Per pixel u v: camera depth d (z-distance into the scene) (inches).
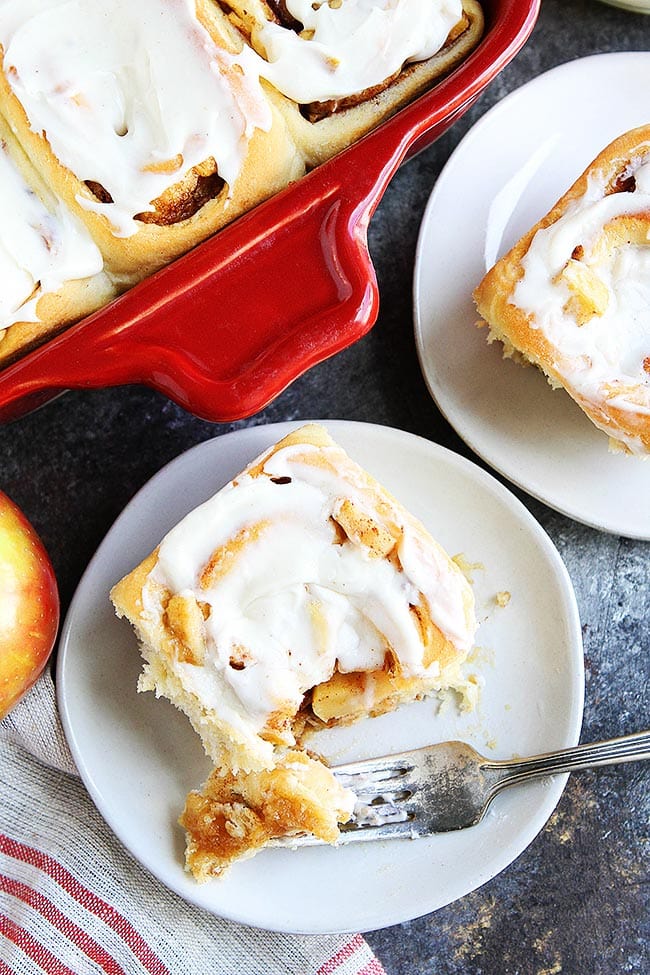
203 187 23.5
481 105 26.7
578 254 24.4
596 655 26.3
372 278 22.8
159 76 22.9
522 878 26.0
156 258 23.5
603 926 26.0
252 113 23.1
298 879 24.7
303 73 23.4
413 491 25.5
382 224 26.4
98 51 23.0
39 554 23.9
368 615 23.9
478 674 25.4
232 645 23.4
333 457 23.8
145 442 25.9
